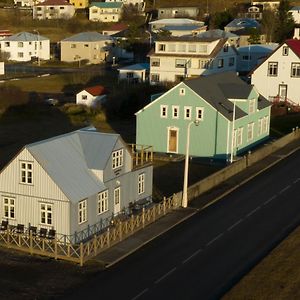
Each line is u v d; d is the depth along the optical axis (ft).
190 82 224.33
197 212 160.76
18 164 136.77
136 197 161.27
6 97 313.32
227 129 217.97
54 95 357.20
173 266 124.47
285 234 143.84
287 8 578.25
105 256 129.18
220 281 117.08
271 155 228.02
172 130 227.61
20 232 136.77
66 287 114.01
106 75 439.63
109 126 286.05
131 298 109.09
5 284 114.83
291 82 320.91
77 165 142.10
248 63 437.58
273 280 115.55
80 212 136.77
